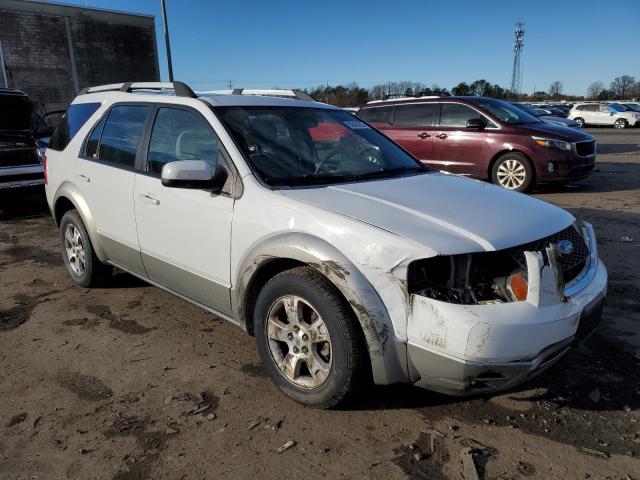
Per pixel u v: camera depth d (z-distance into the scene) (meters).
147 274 4.05
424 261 2.54
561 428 2.82
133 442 2.74
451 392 2.57
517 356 2.46
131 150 4.07
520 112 10.13
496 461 2.58
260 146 3.39
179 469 2.55
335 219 2.74
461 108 9.86
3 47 26.83
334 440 2.74
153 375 3.39
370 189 3.18
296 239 2.82
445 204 2.96
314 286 2.75
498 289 2.53
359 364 2.70
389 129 10.63
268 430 2.83
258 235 3.02
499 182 9.53
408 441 2.73
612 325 4.00
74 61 29.23
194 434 2.80
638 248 5.96
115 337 3.94
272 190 3.08
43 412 3.01
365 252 2.60
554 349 2.58
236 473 2.52
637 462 2.56
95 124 4.55
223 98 3.76
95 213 4.41
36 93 28.17
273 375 3.11
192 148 3.57
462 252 2.49
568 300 2.65
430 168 4.05
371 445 2.70
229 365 3.51
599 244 6.15
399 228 2.62
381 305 2.57
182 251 3.58
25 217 8.47
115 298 4.69
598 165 13.80
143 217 3.85
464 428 2.83
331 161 3.61
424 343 2.50
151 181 3.77
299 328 2.93
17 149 8.41
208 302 3.53
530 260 2.50
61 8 28.41
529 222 2.81
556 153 9.00
